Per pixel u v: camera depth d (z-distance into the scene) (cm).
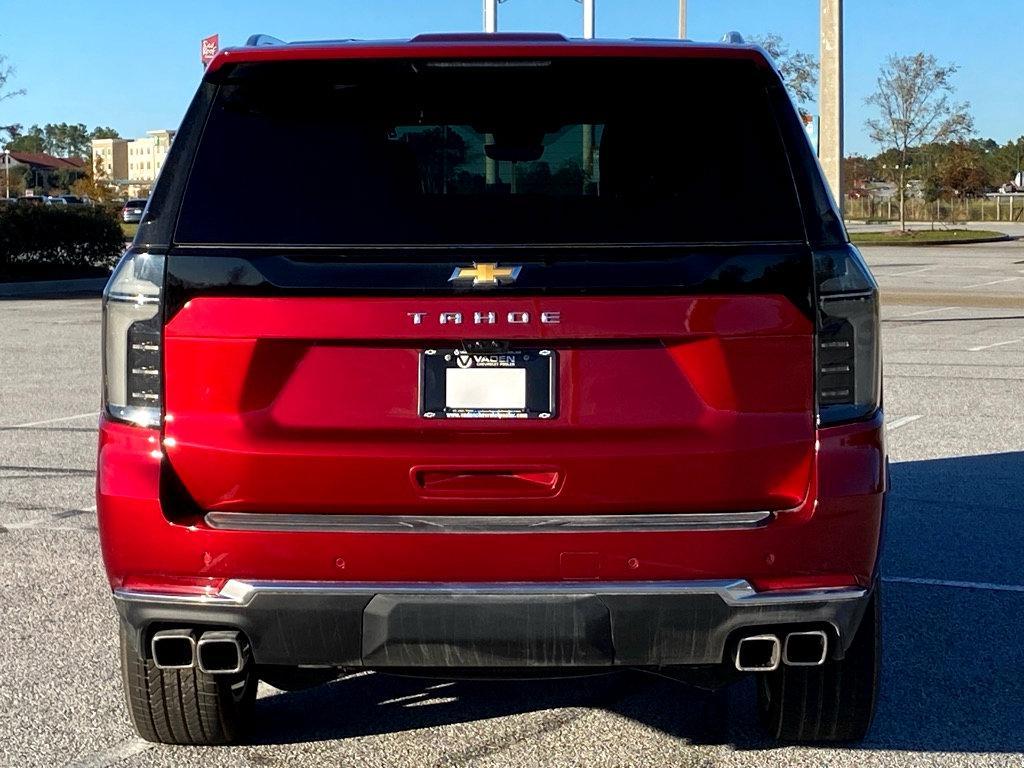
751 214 358
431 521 352
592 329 348
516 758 420
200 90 372
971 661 517
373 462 351
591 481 351
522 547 348
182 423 355
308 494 353
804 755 422
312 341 350
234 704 415
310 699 477
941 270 3447
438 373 350
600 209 358
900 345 1678
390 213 357
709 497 353
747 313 351
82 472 880
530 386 351
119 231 3325
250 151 366
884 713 461
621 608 350
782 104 370
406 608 348
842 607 359
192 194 361
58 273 3147
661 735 441
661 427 352
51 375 1402
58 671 503
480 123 367
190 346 353
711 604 351
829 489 354
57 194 12081
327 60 367
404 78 371
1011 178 12588
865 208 8756
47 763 414
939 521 740
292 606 350
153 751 425
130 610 362
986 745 431
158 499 353
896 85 6000
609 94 372
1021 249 4741
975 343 1702
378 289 348
